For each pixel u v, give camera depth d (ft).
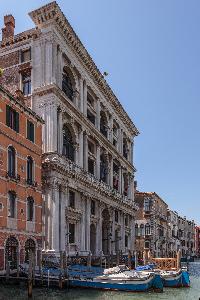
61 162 113.80
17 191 87.15
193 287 97.66
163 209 288.30
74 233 124.67
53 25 116.98
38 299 68.49
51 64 115.75
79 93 134.41
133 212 194.39
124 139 192.85
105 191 148.66
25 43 121.29
